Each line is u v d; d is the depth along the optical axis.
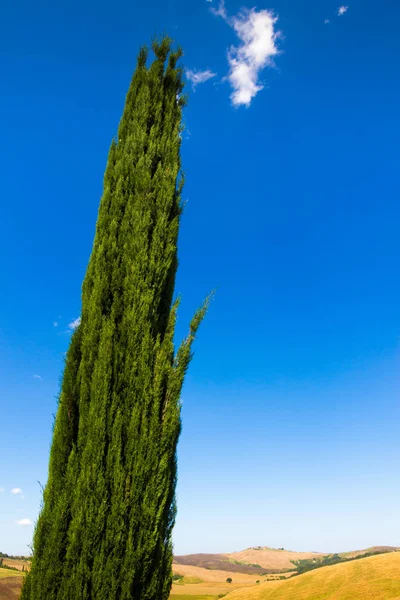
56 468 7.01
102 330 7.84
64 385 7.68
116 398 7.26
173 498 7.55
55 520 6.49
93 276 8.66
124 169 9.85
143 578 6.39
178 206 10.20
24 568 6.60
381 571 71.25
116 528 6.38
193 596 106.75
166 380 7.91
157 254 8.90
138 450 6.95
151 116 11.02
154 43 12.27
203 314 8.82
